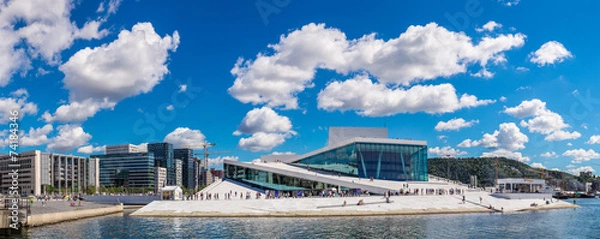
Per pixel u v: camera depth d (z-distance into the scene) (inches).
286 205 3484.3
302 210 3376.0
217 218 3149.6
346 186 4286.4
